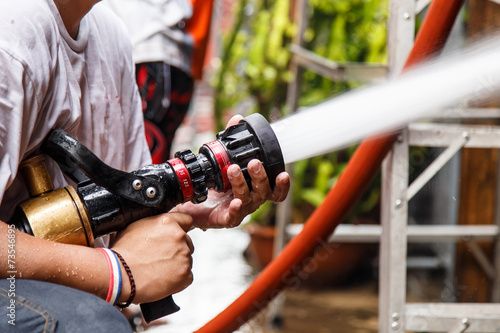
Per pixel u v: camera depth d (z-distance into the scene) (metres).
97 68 1.07
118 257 0.89
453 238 2.17
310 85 2.89
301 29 2.29
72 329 0.78
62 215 0.89
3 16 0.87
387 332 1.42
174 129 2.05
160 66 1.93
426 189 2.98
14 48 0.85
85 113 1.04
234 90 3.17
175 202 0.95
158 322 2.26
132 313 2.20
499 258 2.10
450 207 2.61
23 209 0.90
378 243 2.87
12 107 0.84
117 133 1.13
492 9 1.97
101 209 0.91
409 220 3.03
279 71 3.02
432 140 1.38
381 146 1.31
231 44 3.15
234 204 0.95
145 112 1.93
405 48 1.40
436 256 2.95
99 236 0.94
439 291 2.65
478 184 2.26
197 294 2.62
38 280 0.84
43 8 0.92
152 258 0.91
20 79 0.85
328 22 2.88
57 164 1.03
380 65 1.50
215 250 3.34
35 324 0.78
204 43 2.13
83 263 0.86
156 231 0.92
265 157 0.95
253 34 3.16
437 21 1.24
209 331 1.33
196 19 2.10
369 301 2.63
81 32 1.03
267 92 3.09
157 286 0.90
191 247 0.96
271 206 2.92
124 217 0.93
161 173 0.93
